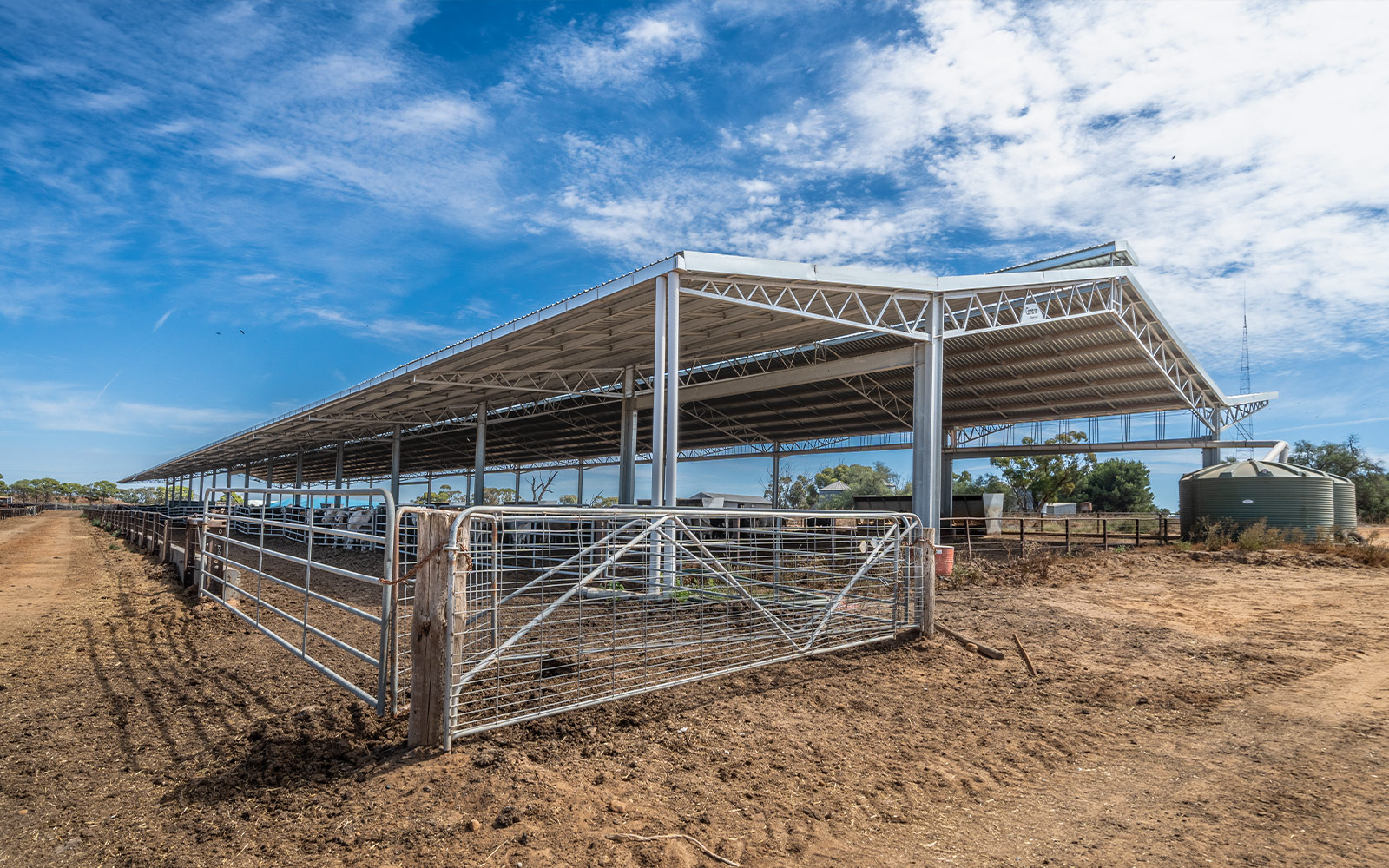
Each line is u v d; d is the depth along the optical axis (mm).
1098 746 5016
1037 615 9797
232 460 56281
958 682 6531
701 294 12875
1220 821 3891
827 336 18703
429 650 4547
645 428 33781
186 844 3537
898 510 27688
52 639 8289
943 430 31844
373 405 28516
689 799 4000
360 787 4047
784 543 9664
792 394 26766
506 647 5078
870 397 25859
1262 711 5809
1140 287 20219
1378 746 5035
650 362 21734
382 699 5156
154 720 5387
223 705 5738
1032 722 5488
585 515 5742
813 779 4332
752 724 5266
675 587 6883
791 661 7102
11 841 3605
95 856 3453
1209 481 21078
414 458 52281
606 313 14852
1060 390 25734
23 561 18359
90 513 56094
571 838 3494
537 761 4426
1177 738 5203
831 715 5527
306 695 5930
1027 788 4320
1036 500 49250
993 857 3500
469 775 4121
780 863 3375
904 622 8453
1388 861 3441
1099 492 63312
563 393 25297
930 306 16953
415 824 3609
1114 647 8016
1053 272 18078
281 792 4051
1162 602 11148
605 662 6594
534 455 46062
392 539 5121
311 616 9688
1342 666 7250
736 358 23281
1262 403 26875
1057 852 3555
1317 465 44375
